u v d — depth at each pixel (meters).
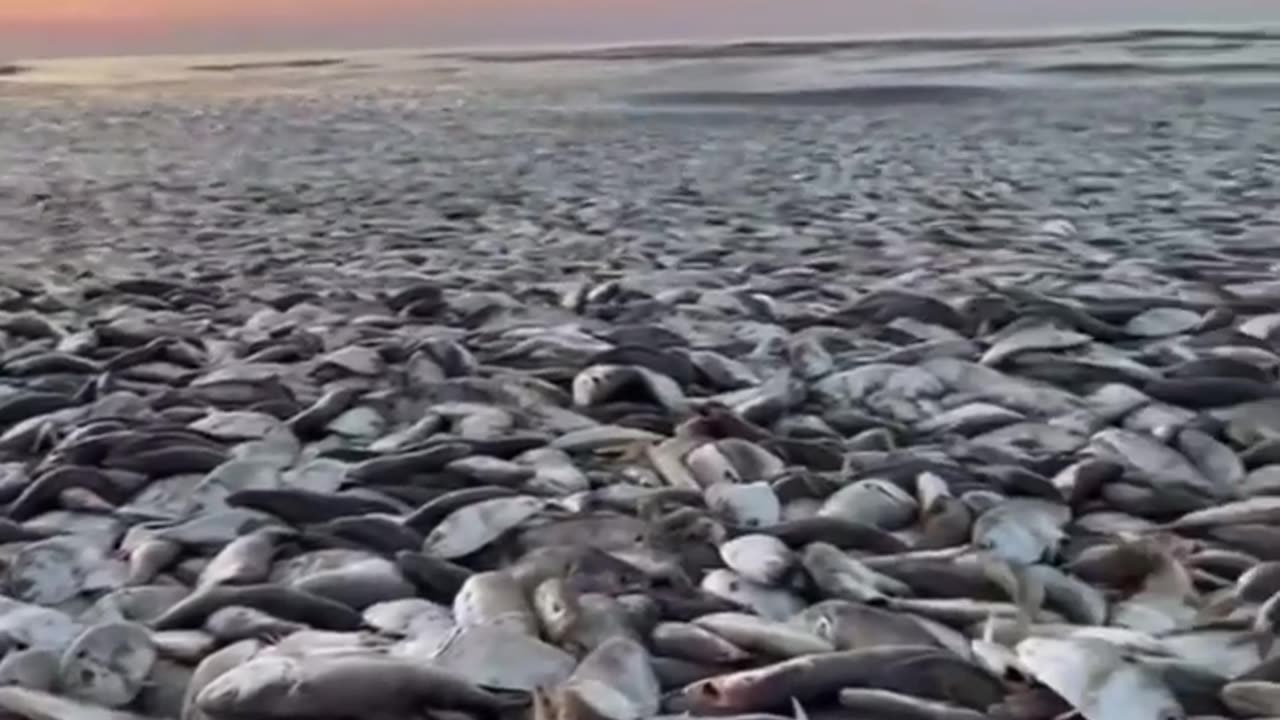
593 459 4.37
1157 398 4.89
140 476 4.26
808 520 3.65
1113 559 3.42
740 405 4.88
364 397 4.99
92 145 17.42
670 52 26.78
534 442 4.47
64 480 4.13
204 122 19.91
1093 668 2.66
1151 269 7.52
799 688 2.74
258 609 3.20
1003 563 3.33
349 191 12.72
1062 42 24.02
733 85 21.80
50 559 3.58
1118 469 4.04
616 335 6.02
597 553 3.42
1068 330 5.80
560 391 5.11
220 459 4.37
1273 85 19.11
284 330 6.39
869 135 16.33
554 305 7.02
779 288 7.25
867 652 2.81
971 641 2.96
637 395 5.01
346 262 8.80
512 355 5.72
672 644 2.98
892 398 4.98
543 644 2.91
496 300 6.96
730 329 6.15
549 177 13.34
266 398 5.12
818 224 9.91
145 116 20.94
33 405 5.10
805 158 14.32
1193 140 14.53
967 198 11.08
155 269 8.65
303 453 4.52
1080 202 10.61
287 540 3.68
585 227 10.11
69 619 3.24
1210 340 5.71
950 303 6.25
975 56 23.44
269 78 26.69
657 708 2.72
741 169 13.56
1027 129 16.28
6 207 12.10
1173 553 3.47
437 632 3.09
